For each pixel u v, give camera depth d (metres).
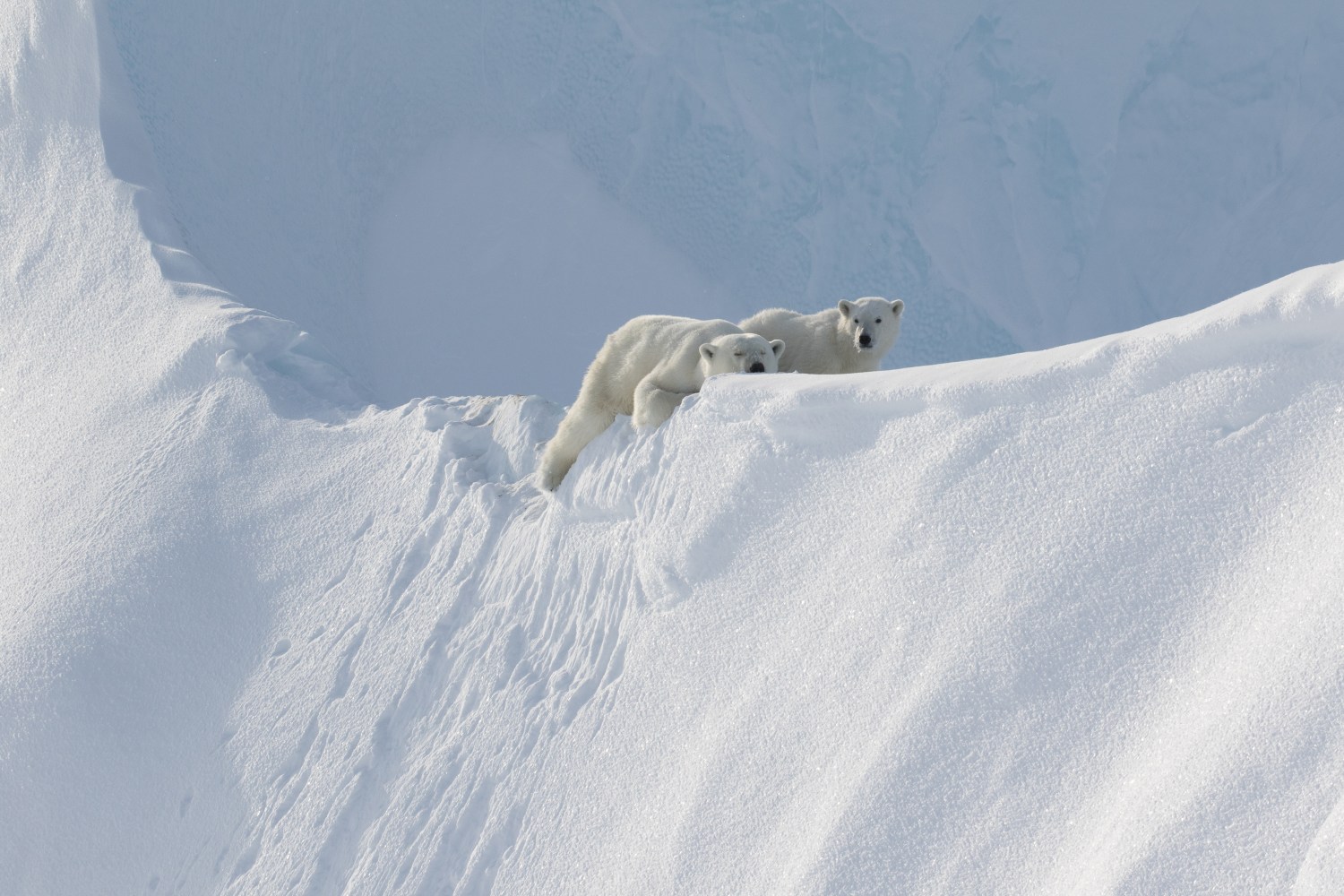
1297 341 15.44
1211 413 16.05
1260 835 12.10
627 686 23.28
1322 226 105.19
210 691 36.81
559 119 123.81
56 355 66.19
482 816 24.55
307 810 29.53
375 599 34.81
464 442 38.25
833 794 17.20
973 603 17.41
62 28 90.69
